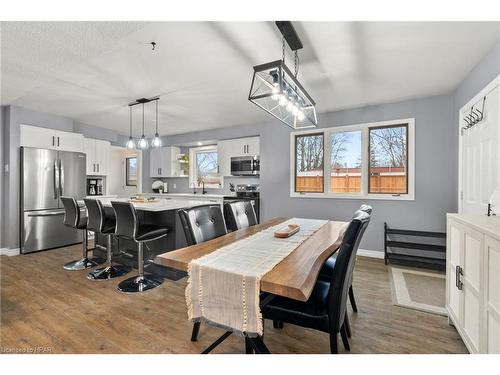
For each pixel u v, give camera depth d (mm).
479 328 1435
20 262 3479
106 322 2016
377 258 3736
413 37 2041
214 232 2105
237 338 1829
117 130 5625
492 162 2219
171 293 2549
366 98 3492
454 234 1849
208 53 2338
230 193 5727
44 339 1792
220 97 3508
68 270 3160
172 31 1991
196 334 1778
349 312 2191
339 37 2045
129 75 2801
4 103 3760
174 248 3131
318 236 1918
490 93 2242
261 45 2197
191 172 6504
